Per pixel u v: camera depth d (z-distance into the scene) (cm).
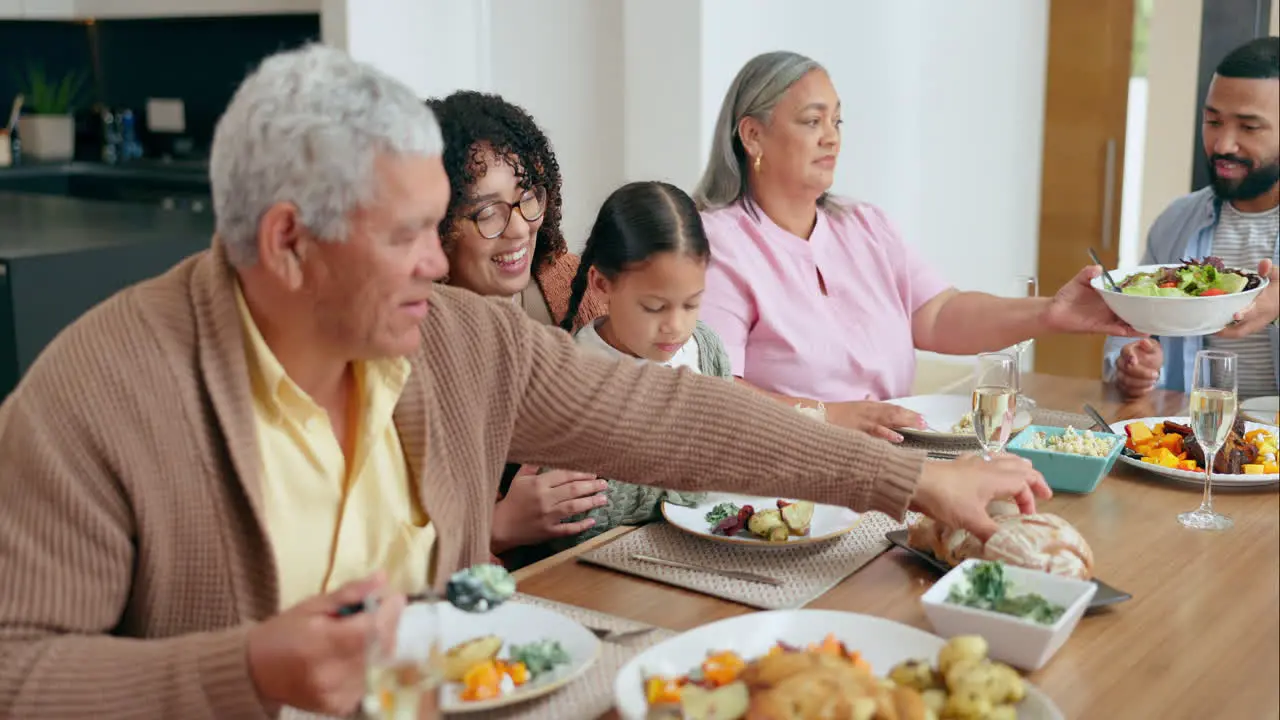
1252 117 268
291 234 104
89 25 516
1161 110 388
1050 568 129
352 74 103
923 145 429
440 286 136
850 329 240
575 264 212
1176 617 132
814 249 238
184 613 110
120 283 354
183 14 445
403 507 127
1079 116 399
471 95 179
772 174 234
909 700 97
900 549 150
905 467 136
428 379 127
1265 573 143
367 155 101
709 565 145
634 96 335
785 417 138
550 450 139
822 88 229
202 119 497
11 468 102
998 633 117
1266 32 368
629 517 177
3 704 96
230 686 94
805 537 149
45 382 104
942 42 417
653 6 327
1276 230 280
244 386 110
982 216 422
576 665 117
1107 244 405
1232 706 112
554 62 349
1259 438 183
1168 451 182
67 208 429
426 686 87
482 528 134
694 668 114
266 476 116
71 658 97
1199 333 195
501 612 126
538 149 182
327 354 113
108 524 103
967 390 250
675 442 136
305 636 93
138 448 104
